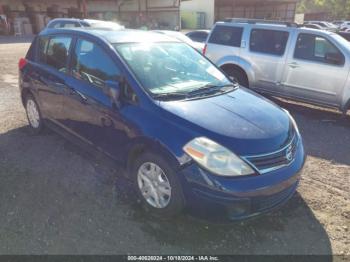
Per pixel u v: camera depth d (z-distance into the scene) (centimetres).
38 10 3200
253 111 343
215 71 434
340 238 309
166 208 312
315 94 682
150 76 358
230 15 4734
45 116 484
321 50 666
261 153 291
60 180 387
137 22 3519
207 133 292
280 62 712
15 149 466
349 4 5022
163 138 301
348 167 455
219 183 278
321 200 369
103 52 376
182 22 4328
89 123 392
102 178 394
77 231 305
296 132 358
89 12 3378
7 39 2367
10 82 923
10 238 294
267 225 324
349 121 664
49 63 467
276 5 4516
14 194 358
